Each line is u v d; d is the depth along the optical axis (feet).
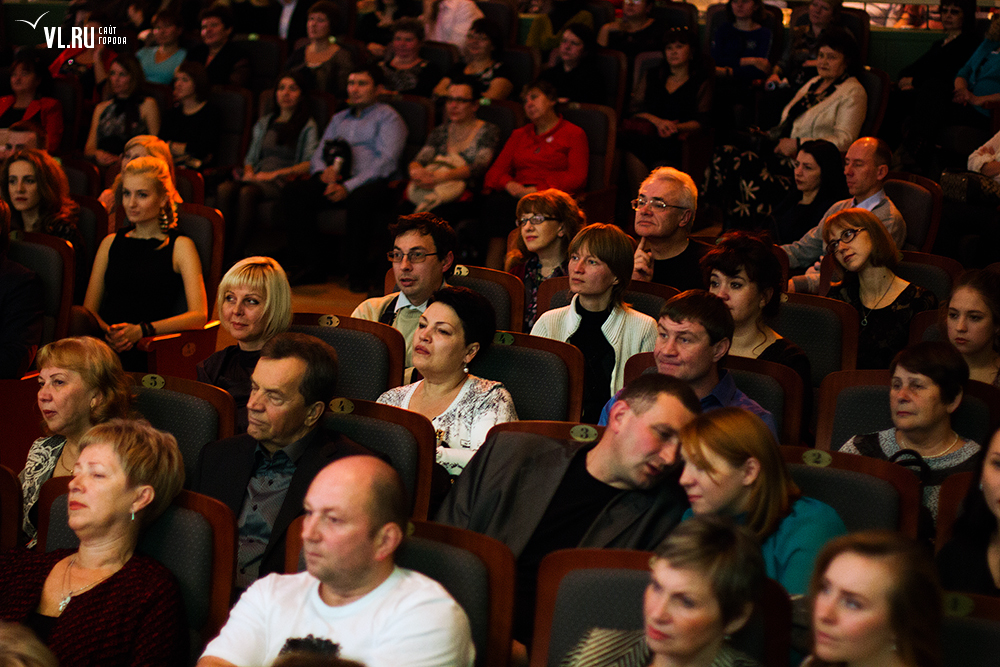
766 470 6.35
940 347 8.03
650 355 9.59
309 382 7.82
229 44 24.40
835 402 9.34
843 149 19.01
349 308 18.08
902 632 4.98
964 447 8.15
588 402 10.48
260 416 7.75
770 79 21.57
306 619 6.10
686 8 23.80
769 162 19.36
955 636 5.49
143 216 13.39
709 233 20.88
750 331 10.23
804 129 19.36
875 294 11.97
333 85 22.76
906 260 13.03
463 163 18.65
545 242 12.73
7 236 12.14
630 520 7.04
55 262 12.62
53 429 8.55
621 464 7.08
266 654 6.13
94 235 15.01
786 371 9.18
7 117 22.44
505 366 9.64
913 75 20.85
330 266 20.48
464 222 18.52
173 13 24.82
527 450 7.62
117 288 13.50
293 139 20.20
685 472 6.44
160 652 6.60
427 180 18.52
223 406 8.71
